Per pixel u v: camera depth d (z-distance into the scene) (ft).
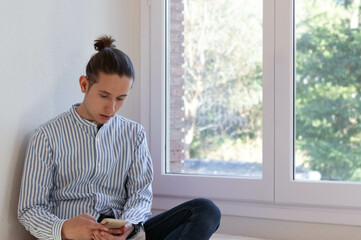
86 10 6.74
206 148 7.59
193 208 5.41
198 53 7.63
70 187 5.47
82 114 5.54
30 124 5.68
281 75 7.04
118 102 5.41
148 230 5.70
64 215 5.41
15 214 5.51
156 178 7.73
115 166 5.78
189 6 7.68
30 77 5.65
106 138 5.67
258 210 7.25
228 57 7.45
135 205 5.65
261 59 7.24
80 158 5.49
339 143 6.89
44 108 5.92
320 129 6.97
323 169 6.97
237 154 7.41
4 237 5.33
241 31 7.36
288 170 7.02
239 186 7.26
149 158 6.07
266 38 7.12
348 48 6.81
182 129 7.74
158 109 7.72
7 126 5.31
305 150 7.06
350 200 6.70
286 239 7.14
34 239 5.95
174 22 7.76
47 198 5.32
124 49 7.75
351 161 6.82
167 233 5.64
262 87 7.18
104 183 5.69
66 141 5.44
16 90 5.42
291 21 7.00
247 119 7.34
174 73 7.77
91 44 6.90
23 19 5.51
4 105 5.25
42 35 5.84
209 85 7.57
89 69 5.32
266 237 7.25
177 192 7.62
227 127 7.47
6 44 5.25
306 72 7.04
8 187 5.37
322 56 6.95
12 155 5.41
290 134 7.02
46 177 5.28
